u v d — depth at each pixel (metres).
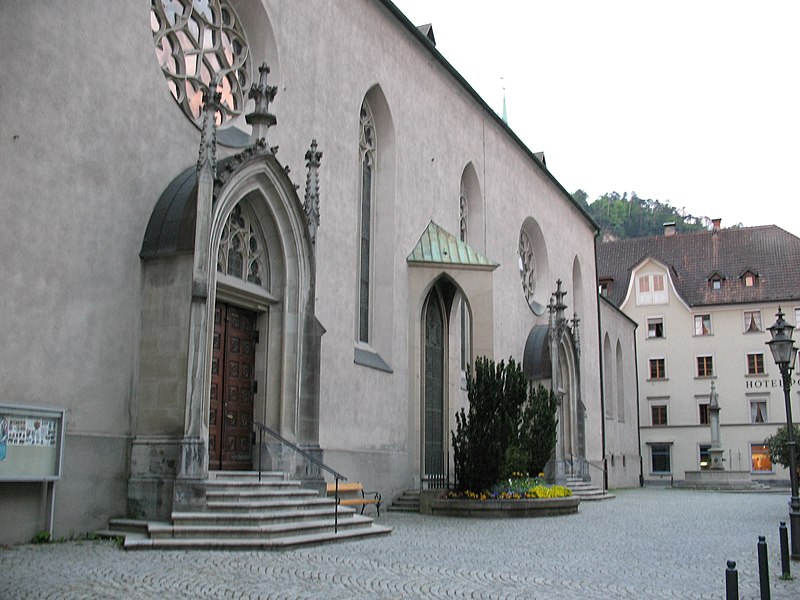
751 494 46.69
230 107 21.22
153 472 16.03
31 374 14.55
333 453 23.36
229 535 14.79
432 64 32.47
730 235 78.81
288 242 20.38
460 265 29.44
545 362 38.47
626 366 63.28
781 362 18.08
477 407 25.38
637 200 163.38
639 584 12.48
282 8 22.58
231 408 19.38
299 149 22.86
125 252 16.64
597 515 27.11
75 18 15.85
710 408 58.12
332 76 24.88
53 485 14.64
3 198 14.25
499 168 39.06
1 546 13.72
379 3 27.98
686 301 73.94
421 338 30.03
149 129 17.53
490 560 14.67
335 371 23.88
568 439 40.41
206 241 16.64
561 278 47.41
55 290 15.10
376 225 28.53
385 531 18.03
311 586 11.23
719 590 12.09
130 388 16.52
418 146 30.72
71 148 15.61
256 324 20.36
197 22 20.20
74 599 9.82
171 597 10.12
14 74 14.53
